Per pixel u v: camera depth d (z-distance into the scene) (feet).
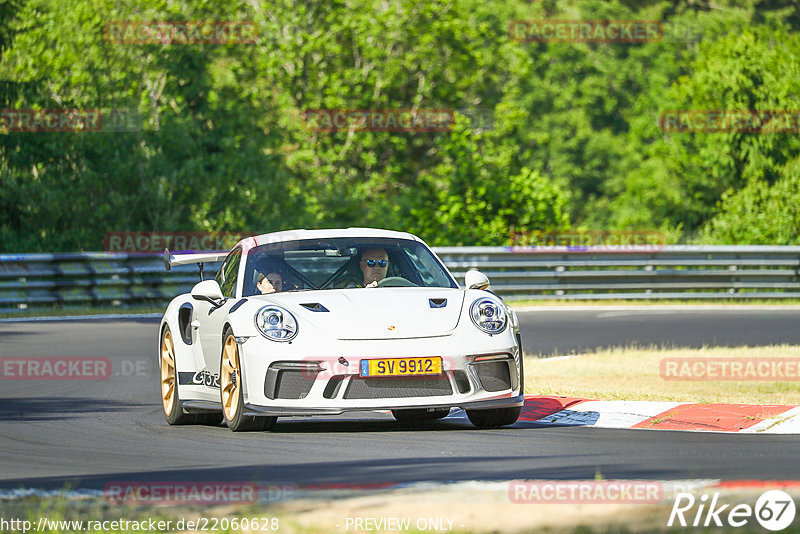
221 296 102.53
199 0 426.92
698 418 99.30
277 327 94.02
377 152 523.70
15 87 353.31
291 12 496.23
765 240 377.50
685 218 556.10
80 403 125.29
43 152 355.56
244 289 103.24
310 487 66.74
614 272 283.18
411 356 92.17
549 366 146.00
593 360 152.15
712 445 84.89
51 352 176.45
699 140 527.81
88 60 375.45
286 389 92.89
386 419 109.19
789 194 382.83
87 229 355.97
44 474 76.74
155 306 272.10
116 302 267.80
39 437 97.96
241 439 92.58
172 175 373.81
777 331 204.85
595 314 244.63
